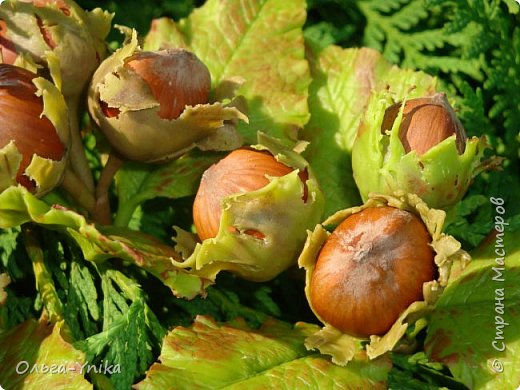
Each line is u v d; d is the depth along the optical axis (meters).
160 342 0.24
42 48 0.23
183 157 0.25
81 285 0.24
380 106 0.23
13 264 0.25
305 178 0.23
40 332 0.24
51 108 0.23
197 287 0.23
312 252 0.22
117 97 0.23
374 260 0.22
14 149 0.22
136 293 0.24
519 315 0.23
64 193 0.25
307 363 0.23
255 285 0.26
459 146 0.23
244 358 0.22
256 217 0.22
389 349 0.21
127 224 0.25
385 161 0.23
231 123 0.24
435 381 0.24
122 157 0.24
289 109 0.26
